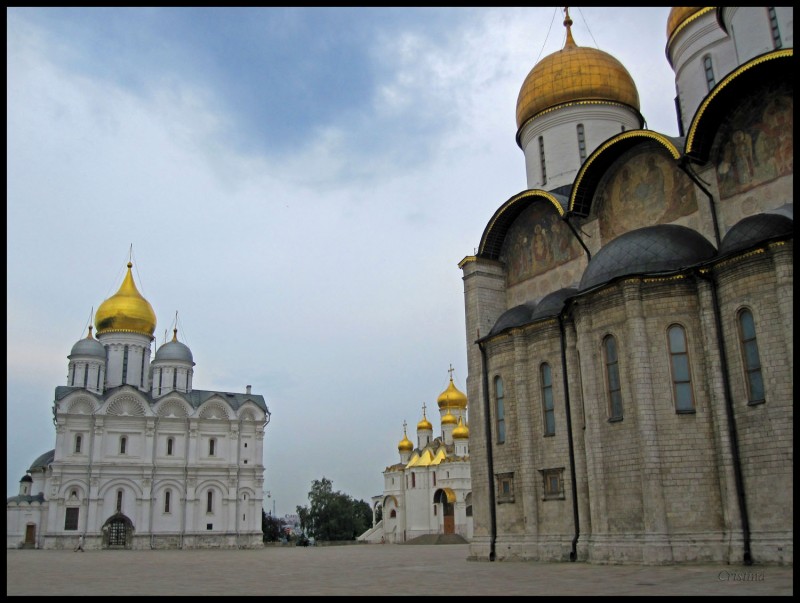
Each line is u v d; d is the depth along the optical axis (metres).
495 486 33.16
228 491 82.62
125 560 43.59
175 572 28.14
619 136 29.61
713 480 23.72
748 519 22.58
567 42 41.97
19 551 69.25
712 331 24.34
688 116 37.00
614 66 39.66
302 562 36.94
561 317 30.27
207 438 83.62
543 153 39.94
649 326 25.48
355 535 108.62
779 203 24.42
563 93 39.12
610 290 26.45
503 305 37.00
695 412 24.38
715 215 26.42
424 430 103.81
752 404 22.78
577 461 28.66
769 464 22.12
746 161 25.69
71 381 86.81
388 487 97.31
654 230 27.23
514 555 31.03
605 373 26.45
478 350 35.75
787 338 22.03
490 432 33.97
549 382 31.19
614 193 31.30
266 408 87.06
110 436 79.88
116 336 91.06
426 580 20.55
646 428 24.50
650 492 23.97
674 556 23.31
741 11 31.36
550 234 35.03
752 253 23.16
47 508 79.62
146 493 79.19
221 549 76.38
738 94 25.77
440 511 90.56
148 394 88.56
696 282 25.19
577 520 28.52
